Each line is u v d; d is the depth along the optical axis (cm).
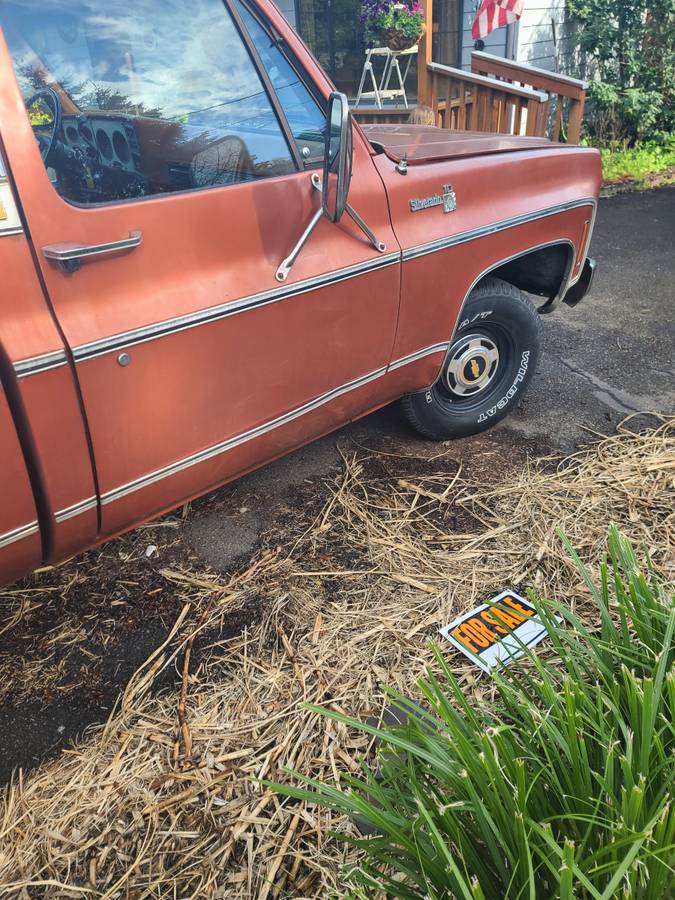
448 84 678
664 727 150
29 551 201
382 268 260
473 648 233
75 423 193
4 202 171
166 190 207
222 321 217
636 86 893
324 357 255
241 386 232
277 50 228
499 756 152
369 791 150
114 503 214
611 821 132
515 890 136
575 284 371
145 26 198
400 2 765
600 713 150
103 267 190
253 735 213
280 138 231
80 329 187
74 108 187
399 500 312
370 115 766
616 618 238
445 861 135
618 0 845
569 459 335
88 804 197
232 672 235
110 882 179
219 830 188
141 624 255
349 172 214
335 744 207
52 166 182
